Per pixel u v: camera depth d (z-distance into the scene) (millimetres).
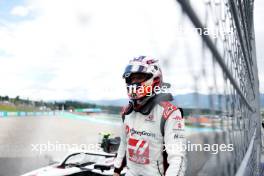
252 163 4312
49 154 3963
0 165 3664
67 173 3512
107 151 4355
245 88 4535
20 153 3727
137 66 1354
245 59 4523
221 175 1243
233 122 2207
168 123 1318
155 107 1384
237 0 2154
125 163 1756
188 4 687
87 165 3812
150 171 1416
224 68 1499
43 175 3416
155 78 1394
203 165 1008
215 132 1131
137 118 1463
